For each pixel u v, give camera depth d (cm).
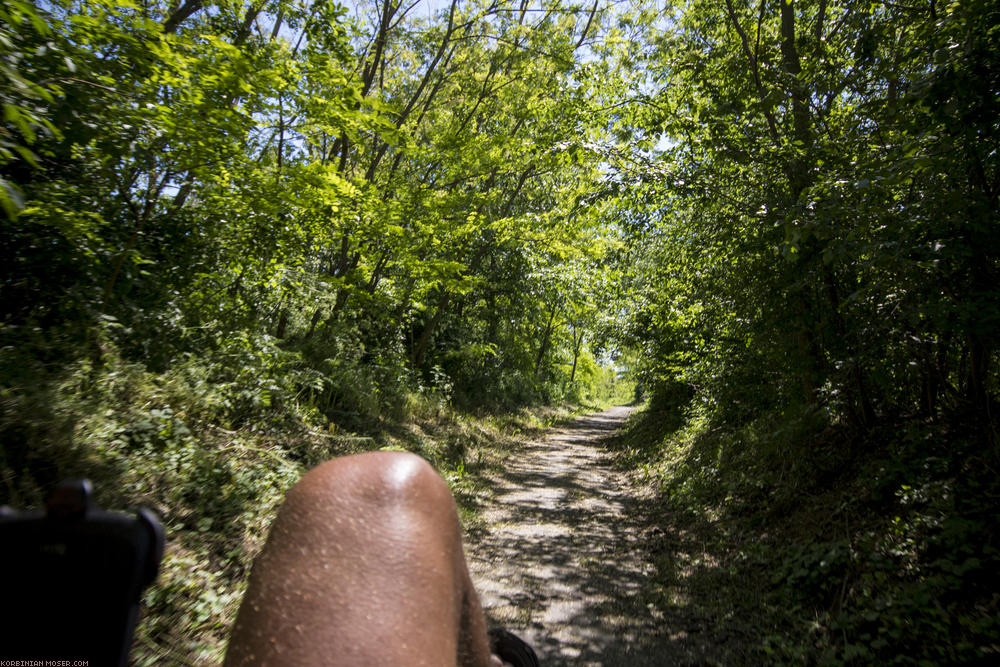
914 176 453
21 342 473
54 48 369
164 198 724
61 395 460
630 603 579
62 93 377
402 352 1584
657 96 948
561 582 634
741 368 912
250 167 688
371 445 944
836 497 651
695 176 780
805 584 538
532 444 1944
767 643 472
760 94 811
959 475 527
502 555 721
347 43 776
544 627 518
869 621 443
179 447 555
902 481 574
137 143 525
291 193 724
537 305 2345
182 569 402
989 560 433
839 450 722
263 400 748
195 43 589
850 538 560
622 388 7094
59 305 538
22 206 226
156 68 529
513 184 1823
